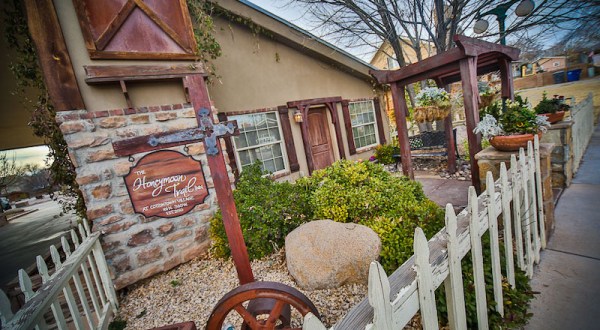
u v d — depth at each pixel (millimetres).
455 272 1080
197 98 1488
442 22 5707
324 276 2053
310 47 5859
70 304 1660
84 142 2549
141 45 2832
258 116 5367
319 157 6547
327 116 6754
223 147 3426
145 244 2795
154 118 2912
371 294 726
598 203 2539
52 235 6664
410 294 879
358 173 3018
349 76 7156
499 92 4004
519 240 1601
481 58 3486
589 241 1934
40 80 2793
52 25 2438
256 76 5258
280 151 5754
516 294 1499
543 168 2041
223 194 1575
